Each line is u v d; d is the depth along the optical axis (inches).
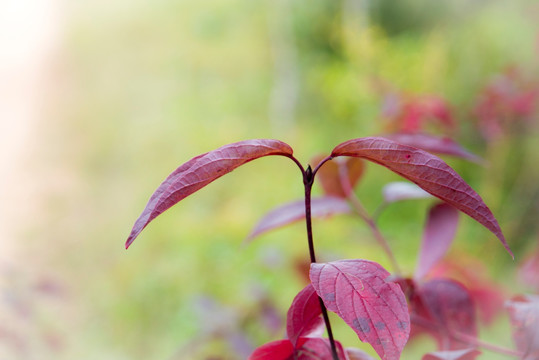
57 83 322.3
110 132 290.0
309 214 21.4
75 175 237.8
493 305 45.1
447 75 203.5
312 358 23.3
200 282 148.1
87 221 192.5
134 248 179.6
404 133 38.1
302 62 336.2
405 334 17.9
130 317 128.6
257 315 72.6
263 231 36.3
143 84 350.0
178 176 20.3
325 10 340.5
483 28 197.6
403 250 156.3
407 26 287.7
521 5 182.5
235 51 377.1
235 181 239.9
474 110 110.7
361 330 18.0
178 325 124.4
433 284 32.0
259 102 336.5
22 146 254.1
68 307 83.0
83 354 87.7
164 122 303.3
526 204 115.7
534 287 50.0
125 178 248.5
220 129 301.3
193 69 367.2
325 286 19.0
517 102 102.6
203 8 398.6
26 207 187.0
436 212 35.1
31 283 55.7
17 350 53.9
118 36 382.6
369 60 262.8
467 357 24.8
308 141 283.0
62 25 368.8
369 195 202.2
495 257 101.2
